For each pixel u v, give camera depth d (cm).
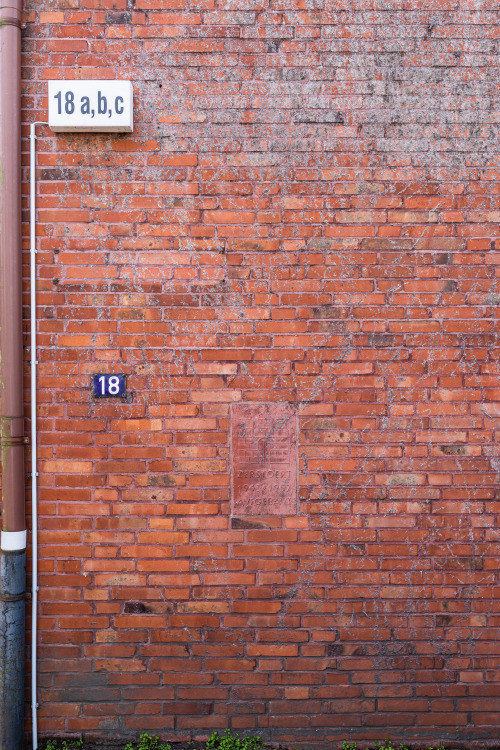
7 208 273
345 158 281
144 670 282
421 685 283
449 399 283
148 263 282
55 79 279
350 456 283
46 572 282
